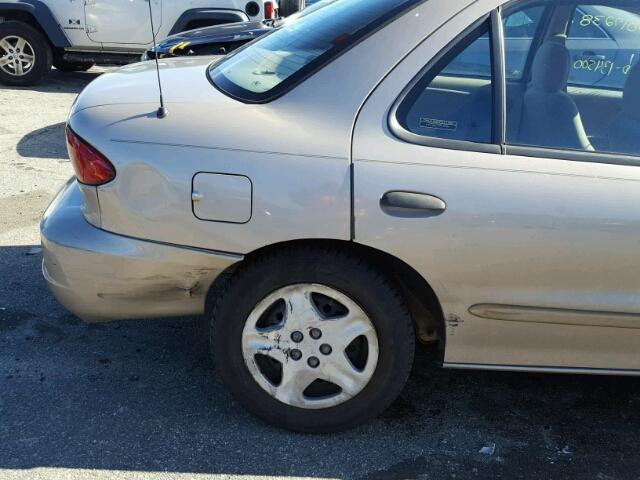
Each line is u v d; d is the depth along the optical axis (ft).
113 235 7.84
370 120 7.57
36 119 22.57
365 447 8.55
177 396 9.31
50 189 16.19
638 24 8.14
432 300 8.01
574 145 7.80
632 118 8.04
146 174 7.58
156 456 8.20
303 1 30.48
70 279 8.13
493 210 7.44
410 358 8.21
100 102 8.18
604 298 7.86
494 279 7.72
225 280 8.52
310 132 7.55
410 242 7.50
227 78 8.77
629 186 7.57
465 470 8.29
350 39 7.91
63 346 10.30
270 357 8.25
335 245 7.79
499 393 9.82
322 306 8.05
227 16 26.91
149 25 26.99
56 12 26.68
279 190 7.43
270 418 8.53
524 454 8.63
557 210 7.48
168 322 11.16
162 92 8.30
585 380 10.28
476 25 7.75
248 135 7.55
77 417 8.78
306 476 8.02
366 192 7.39
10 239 13.52
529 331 8.13
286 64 8.29
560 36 8.05
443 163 7.50
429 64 7.68
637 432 9.18
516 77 7.93
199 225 7.61
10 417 8.69
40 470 7.86
